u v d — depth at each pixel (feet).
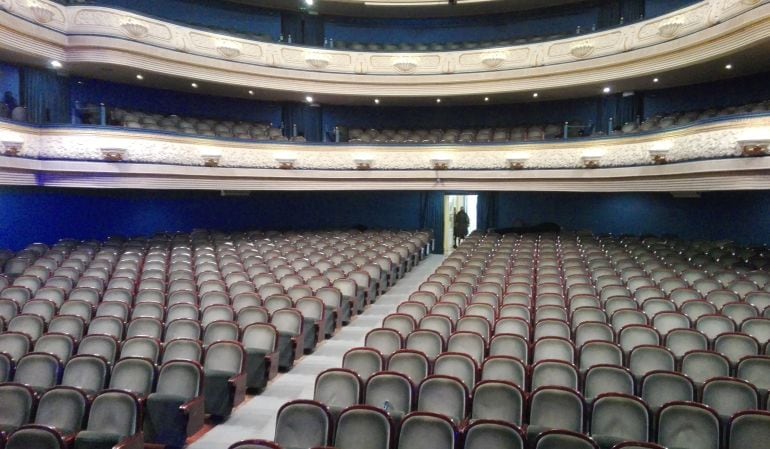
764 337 21.77
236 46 49.98
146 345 20.70
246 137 55.11
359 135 60.03
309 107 62.18
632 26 44.60
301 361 25.40
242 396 19.80
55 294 28.68
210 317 25.34
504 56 52.44
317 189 53.42
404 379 16.39
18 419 15.58
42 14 38.47
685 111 49.37
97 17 41.27
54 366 18.56
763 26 31.76
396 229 62.90
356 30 64.34
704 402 15.84
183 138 44.45
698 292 27.07
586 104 58.18
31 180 37.24
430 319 23.15
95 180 39.73
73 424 15.35
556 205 59.93
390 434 13.64
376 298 37.35
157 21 44.68
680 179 35.50
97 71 45.14
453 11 61.57
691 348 20.76
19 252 39.45
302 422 14.23
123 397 15.39
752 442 13.10
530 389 17.88
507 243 48.42
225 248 43.65
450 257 42.24
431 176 53.42
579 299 26.73
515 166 50.01
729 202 44.88
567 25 59.52
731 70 42.45
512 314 24.91
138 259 37.93
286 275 33.22
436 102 61.00
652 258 37.32
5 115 39.22
